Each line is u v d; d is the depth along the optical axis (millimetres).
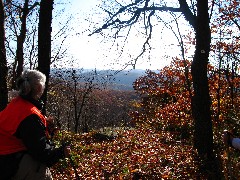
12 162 3914
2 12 9492
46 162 3953
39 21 10227
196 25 11297
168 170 9625
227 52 18844
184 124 19297
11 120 3906
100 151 14836
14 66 17078
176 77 25828
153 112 30375
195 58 11422
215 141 12789
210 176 9156
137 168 9969
